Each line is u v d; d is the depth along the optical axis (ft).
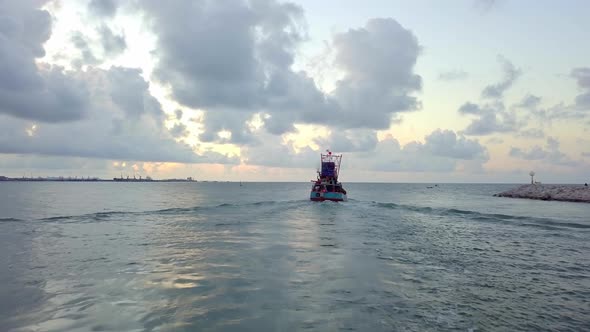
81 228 66.74
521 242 54.95
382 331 21.04
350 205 128.47
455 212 107.24
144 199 187.93
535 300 27.53
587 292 29.73
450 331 21.33
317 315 23.27
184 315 22.85
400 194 292.61
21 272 33.76
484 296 28.27
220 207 120.16
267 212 102.37
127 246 47.93
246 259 39.75
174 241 51.96
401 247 49.16
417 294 28.37
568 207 141.69
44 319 22.17
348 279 32.14
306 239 54.60
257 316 22.86
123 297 26.37
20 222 77.10
